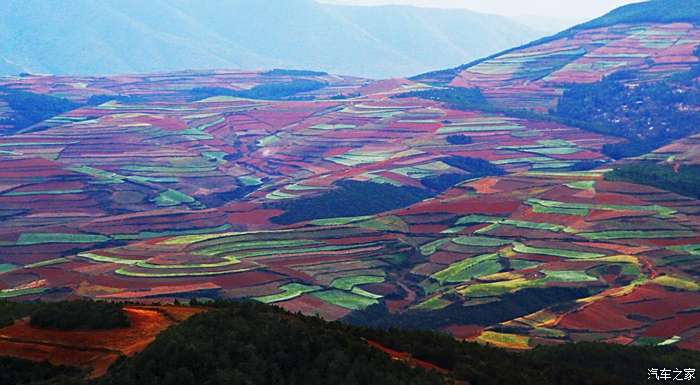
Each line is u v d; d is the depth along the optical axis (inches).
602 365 6254.9
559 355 6368.1
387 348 5182.1
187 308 5398.6
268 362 4392.2
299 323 4931.1
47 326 4879.4
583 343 6668.3
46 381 4207.7
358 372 4429.1
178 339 4306.1
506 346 7480.3
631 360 6314.0
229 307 5329.7
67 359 4475.9
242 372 4229.8
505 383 4943.4
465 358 5226.4
